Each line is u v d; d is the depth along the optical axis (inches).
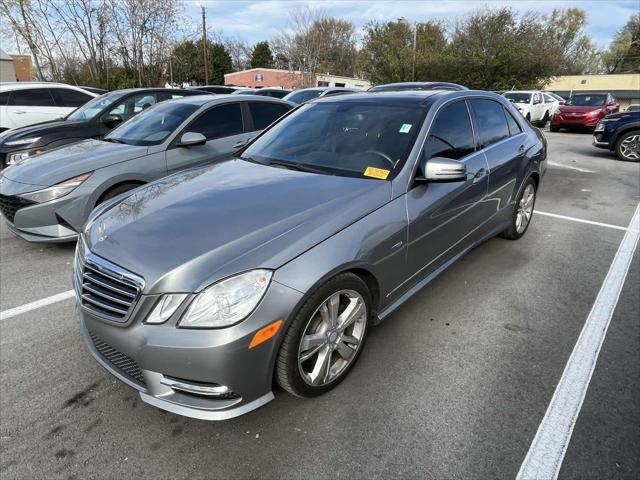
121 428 89.8
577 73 2593.5
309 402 96.0
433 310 133.7
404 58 1438.2
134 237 88.4
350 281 93.7
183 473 79.3
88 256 89.0
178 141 200.5
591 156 445.7
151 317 78.5
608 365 107.3
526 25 1242.0
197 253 81.5
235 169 124.8
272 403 95.8
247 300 77.9
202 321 76.5
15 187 170.4
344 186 106.0
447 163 107.7
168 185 116.6
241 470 79.7
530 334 121.0
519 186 173.8
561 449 83.0
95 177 175.3
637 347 114.6
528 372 105.1
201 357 76.2
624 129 406.9
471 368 106.8
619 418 90.4
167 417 92.9
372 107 134.0
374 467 79.9
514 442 84.9
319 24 1578.5
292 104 254.5
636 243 190.1
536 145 186.9
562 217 230.7
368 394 98.1
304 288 82.9
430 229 117.8
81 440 86.8
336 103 144.6
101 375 106.6
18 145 263.1
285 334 83.7
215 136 213.9
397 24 1539.1
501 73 1238.3
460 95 144.1
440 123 128.0
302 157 126.5
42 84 421.1
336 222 93.2
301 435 87.3
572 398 96.2
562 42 2561.5
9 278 159.5
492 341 118.0
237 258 80.3
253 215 92.9
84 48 973.8
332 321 93.2
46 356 113.8
